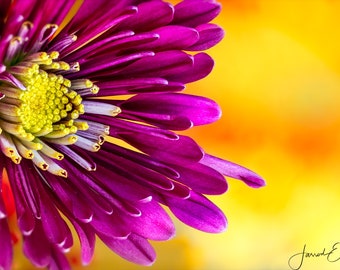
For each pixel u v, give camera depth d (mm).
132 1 251
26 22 238
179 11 257
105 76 260
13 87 255
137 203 259
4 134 258
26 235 240
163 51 255
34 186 256
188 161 260
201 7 257
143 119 261
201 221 262
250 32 331
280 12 330
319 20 332
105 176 262
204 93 331
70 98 258
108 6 250
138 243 259
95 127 262
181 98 262
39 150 260
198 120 262
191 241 331
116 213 257
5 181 263
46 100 257
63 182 260
